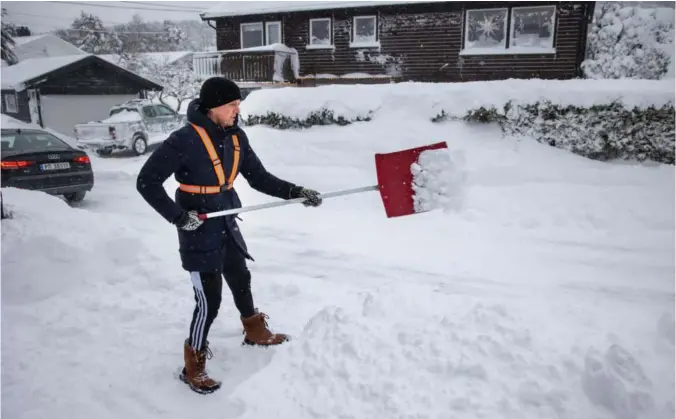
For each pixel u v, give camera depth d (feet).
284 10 56.59
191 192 8.80
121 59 111.75
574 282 13.80
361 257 16.20
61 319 11.90
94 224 16.84
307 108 29.04
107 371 9.67
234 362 9.87
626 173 21.47
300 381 8.95
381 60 55.57
